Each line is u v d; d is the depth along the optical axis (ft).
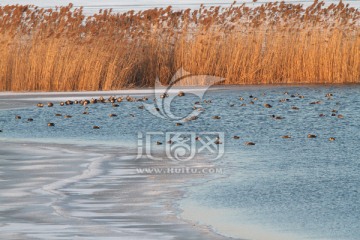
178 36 434.71
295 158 203.10
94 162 196.34
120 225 133.39
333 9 430.61
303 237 127.44
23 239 124.06
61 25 406.62
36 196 156.46
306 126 265.13
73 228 131.03
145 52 423.23
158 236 126.21
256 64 424.46
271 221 137.69
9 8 415.03
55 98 357.82
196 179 175.32
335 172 183.32
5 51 398.83
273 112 302.45
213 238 125.59
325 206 149.28
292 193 160.66
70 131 256.93
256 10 433.89
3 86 398.62
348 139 236.02
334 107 315.99
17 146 224.12
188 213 142.92
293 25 428.56
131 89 399.03
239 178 176.45
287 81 425.28
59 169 186.50
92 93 380.99
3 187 165.37
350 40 426.51
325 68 422.41
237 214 142.72
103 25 420.77
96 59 401.08
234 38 426.51
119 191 161.79
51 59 397.80
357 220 138.51
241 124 271.49
